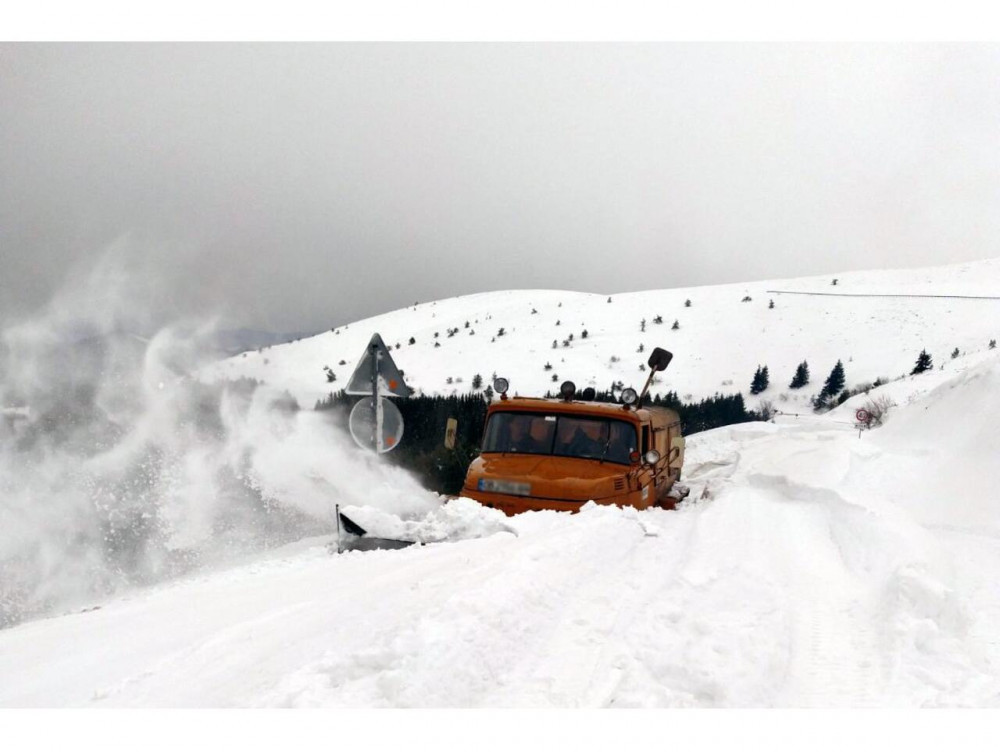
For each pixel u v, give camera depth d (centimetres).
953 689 338
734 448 2039
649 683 337
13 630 441
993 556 632
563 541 596
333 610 429
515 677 343
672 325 17925
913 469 1162
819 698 335
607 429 897
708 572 538
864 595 510
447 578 489
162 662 348
